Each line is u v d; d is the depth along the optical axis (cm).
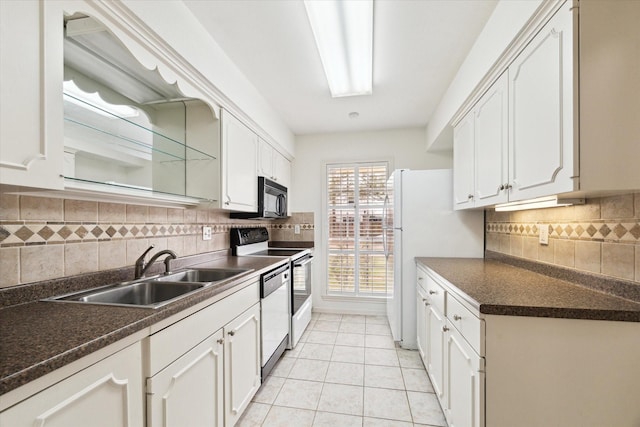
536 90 116
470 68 183
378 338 278
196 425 119
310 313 324
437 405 178
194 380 118
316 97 255
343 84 228
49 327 86
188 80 156
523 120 126
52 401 67
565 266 147
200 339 123
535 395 106
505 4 135
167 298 155
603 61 95
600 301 110
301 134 366
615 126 95
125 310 102
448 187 252
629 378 100
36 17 79
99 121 140
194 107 192
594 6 95
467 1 144
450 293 147
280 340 227
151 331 97
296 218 369
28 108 77
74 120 114
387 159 348
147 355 96
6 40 72
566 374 104
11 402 60
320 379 207
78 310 102
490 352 108
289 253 286
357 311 353
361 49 180
